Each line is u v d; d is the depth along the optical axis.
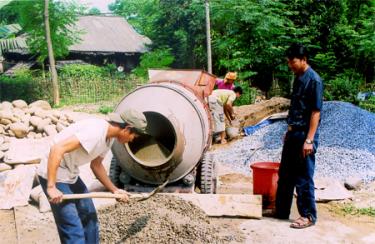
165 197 5.39
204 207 5.41
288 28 16.41
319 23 17.53
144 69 23.27
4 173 6.20
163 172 5.56
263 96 16.97
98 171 3.96
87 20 32.25
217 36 18.19
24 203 5.77
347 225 5.26
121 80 21.78
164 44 23.47
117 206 5.30
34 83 20.36
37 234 4.88
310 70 4.95
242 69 17.66
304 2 17.58
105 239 4.61
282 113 10.41
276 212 5.41
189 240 4.59
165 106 5.49
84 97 20.50
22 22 22.36
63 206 3.58
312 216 5.11
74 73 24.47
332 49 17.73
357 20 17.94
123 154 5.60
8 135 7.38
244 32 16.45
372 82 17.56
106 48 29.88
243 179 7.43
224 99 9.67
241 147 9.19
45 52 22.41
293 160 5.09
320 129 8.66
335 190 6.34
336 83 15.02
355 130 8.29
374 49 16.53
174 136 5.46
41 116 7.88
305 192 5.05
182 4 20.59
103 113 16.05
